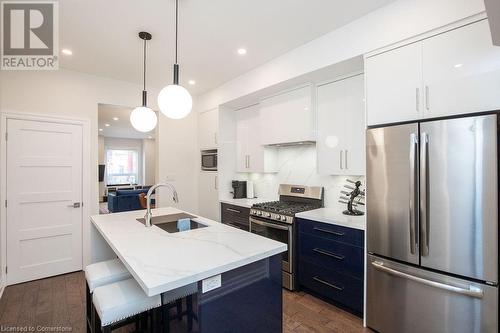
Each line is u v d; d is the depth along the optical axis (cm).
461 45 165
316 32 238
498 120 150
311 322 219
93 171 345
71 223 329
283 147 365
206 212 421
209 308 131
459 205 161
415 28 183
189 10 204
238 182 397
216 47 267
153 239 174
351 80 258
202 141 432
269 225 292
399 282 189
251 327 149
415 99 184
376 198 202
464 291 157
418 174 178
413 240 179
